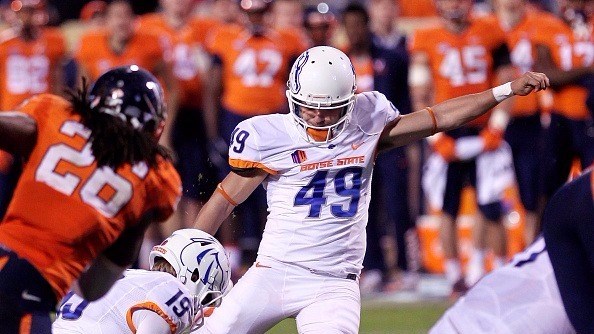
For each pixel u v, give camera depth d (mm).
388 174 33688
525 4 37125
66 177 13367
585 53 30047
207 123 33938
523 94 16859
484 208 31953
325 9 34875
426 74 33438
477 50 32656
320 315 16781
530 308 17844
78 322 15062
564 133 29953
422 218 36688
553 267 17609
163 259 16125
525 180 32000
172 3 34406
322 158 16719
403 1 43875
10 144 13375
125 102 13633
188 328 15305
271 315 16984
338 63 16391
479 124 31891
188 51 33719
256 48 33781
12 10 33562
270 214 17188
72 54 39719
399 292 33906
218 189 17125
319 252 16938
